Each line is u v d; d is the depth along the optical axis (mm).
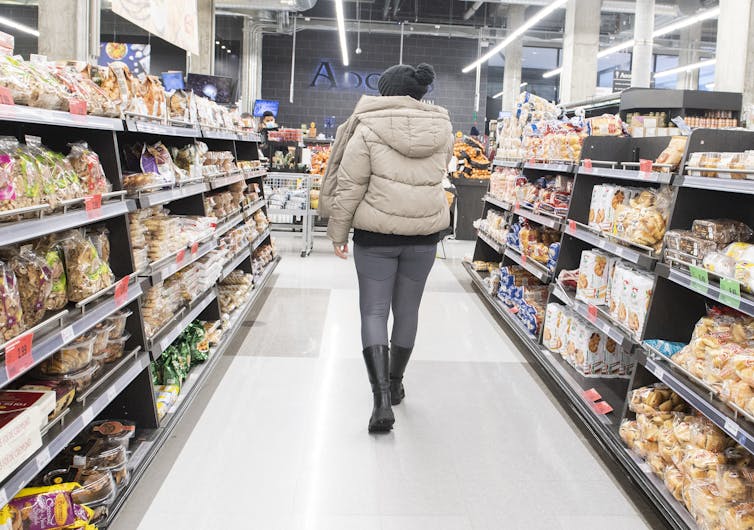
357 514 2402
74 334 1938
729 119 8453
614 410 3055
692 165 2584
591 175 3842
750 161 2248
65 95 2061
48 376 2076
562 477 2742
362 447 2953
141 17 3809
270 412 3318
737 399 2041
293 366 4047
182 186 3412
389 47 23344
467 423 3275
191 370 3395
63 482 2020
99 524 1979
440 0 21641
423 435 3111
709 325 2453
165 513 2354
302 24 21188
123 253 2518
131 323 2604
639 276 2916
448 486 2633
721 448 2262
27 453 1661
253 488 2557
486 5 21219
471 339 4805
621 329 2990
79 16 5145
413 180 2992
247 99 21453
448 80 23625
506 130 6172
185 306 3328
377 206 2994
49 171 1984
